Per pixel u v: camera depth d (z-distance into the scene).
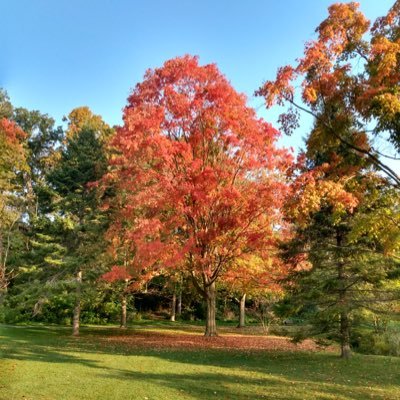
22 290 23.31
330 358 14.73
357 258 14.46
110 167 23.38
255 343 19.06
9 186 29.91
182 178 15.66
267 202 15.33
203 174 15.45
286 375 11.53
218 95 16.14
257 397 8.87
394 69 6.94
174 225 16.34
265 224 16.92
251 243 16.42
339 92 7.67
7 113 30.92
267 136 16.14
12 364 11.57
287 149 16.31
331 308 14.17
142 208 17.09
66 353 14.32
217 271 19.30
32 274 23.52
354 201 7.64
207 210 16.70
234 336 22.05
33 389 8.70
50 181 25.61
